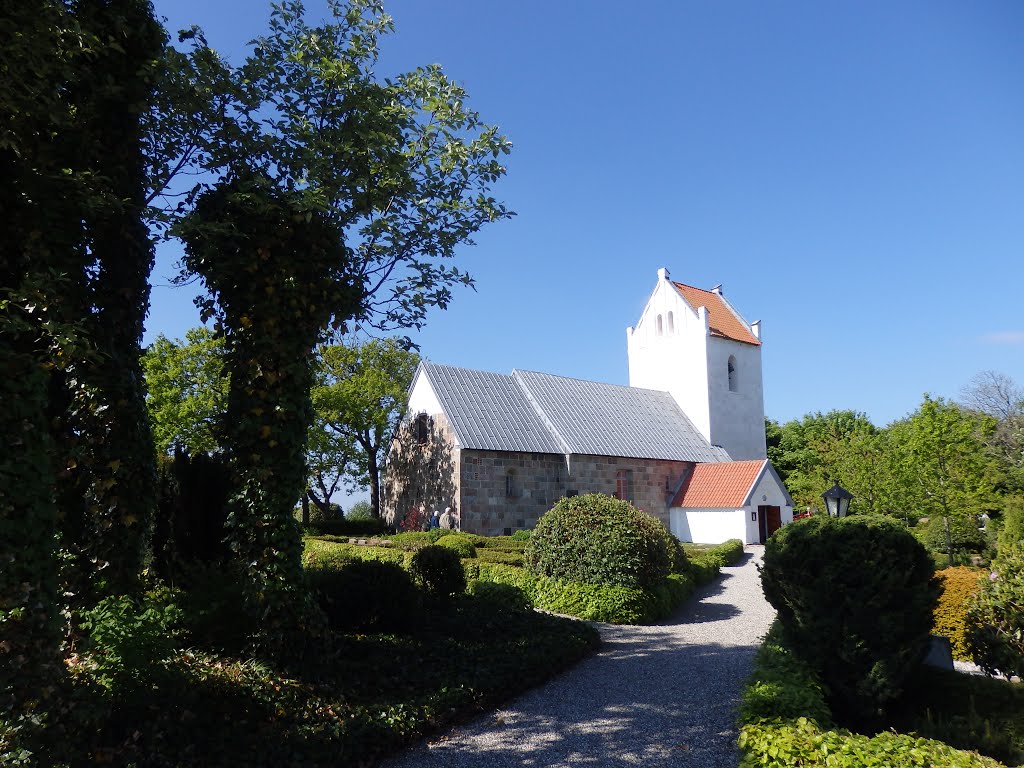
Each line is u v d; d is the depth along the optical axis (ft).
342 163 31.58
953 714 23.86
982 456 81.20
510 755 20.66
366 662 26.37
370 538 79.77
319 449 106.22
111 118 25.93
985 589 25.16
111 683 18.20
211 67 30.14
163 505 34.73
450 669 26.86
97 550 24.67
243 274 27.22
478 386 94.94
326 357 109.19
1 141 18.69
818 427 174.60
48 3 19.15
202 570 30.07
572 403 104.01
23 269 21.34
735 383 128.57
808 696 19.98
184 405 87.61
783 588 23.85
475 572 53.16
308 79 31.81
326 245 28.84
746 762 16.96
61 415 25.13
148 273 28.22
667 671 30.76
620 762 20.02
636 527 47.42
